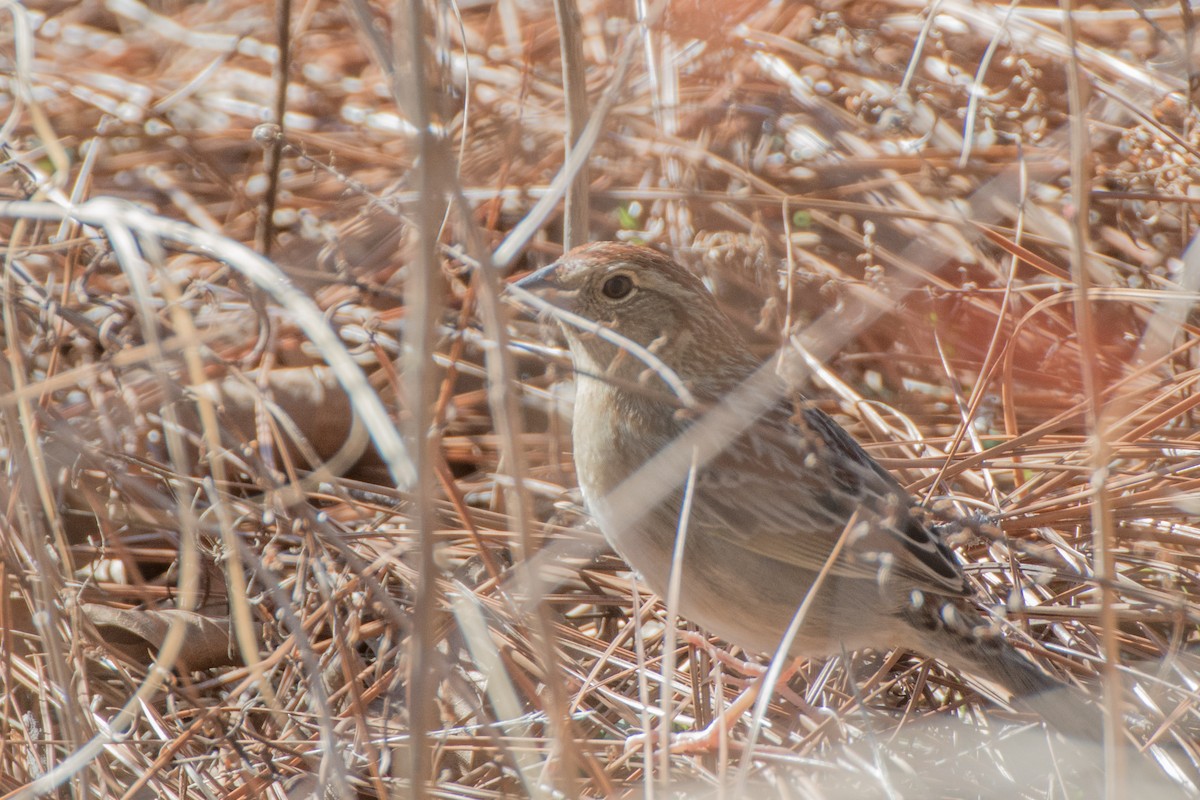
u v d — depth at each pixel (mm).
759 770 7621
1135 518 8641
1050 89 11812
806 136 11836
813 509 7652
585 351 8133
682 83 12375
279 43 10547
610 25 13141
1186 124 10602
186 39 13383
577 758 6449
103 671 8258
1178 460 9117
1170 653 7473
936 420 10383
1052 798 7223
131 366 8172
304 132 12062
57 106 12547
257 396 8172
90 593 8594
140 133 11930
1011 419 9547
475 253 5266
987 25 11586
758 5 12438
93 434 9312
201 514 8367
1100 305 10750
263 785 7215
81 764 6270
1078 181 5801
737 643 8125
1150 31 11875
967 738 7785
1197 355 10211
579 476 8203
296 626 6496
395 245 11008
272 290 5844
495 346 5398
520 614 7871
